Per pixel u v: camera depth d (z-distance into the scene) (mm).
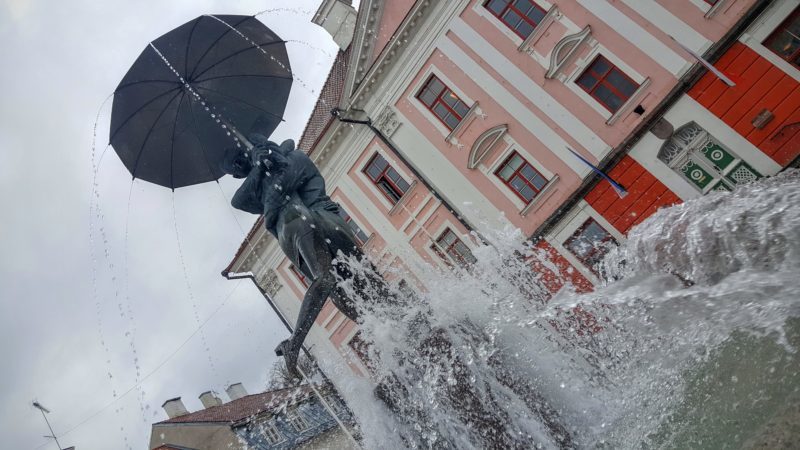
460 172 19016
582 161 16859
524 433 5008
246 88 6914
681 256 4008
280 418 18484
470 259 18938
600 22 16516
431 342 5559
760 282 3459
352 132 21281
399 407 5582
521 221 17969
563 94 17203
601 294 4512
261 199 6320
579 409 4855
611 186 16594
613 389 4781
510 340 5363
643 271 4387
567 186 17203
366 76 19938
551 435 4863
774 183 4172
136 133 6770
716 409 3199
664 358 4156
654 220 4570
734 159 15297
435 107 19547
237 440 19031
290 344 5758
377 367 5914
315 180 6273
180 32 6551
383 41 20062
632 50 16156
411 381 5559
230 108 6816
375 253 21203
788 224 3453
